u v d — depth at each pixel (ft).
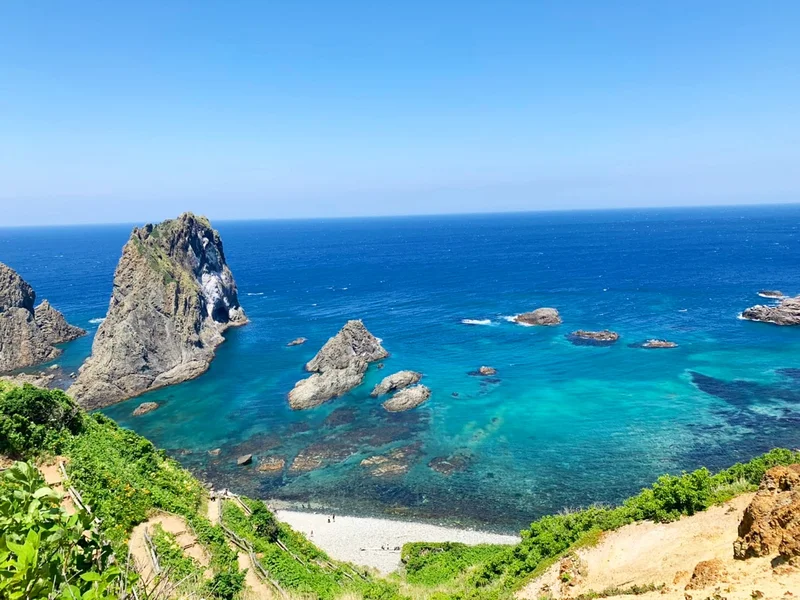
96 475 105.29
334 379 272.92
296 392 264.11
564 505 168.14
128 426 243.81
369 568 138.21
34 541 20.58
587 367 283.59
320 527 162.61
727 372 264.31
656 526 87.30
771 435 199.62
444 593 94.32
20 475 26.48
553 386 261.03
